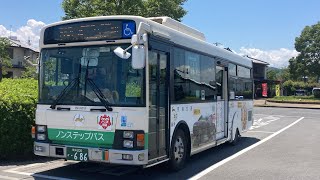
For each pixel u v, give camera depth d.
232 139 13.33
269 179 8.55
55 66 8.05
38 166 9.28
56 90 7.96
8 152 9.54
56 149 7.83
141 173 8.77
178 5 27.17
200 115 10.27
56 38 8.11
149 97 7.57
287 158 11.25
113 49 7.56
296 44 69.44
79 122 7.59
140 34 7.30
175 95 8.74
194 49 9.98
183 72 9.25
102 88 7.52
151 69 7.75
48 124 7.93
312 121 26.16
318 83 84.25
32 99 10.00
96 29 7.74
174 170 8.97
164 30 8.43
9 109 9.38
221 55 12.16
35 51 56.75
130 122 7.24
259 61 71.56
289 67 71.56
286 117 29.89
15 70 54.09
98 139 7.43
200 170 9.34
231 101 13.09
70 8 25.77
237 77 13.95
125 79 7.40
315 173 9.20
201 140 10.33
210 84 11.17
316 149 13.09
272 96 71.88
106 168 9.16
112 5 24.73
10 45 49.72
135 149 7.20
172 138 8.58
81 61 7.79
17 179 7.95
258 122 25.06
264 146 13.74
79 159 7.58
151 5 25.81
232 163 10.38
